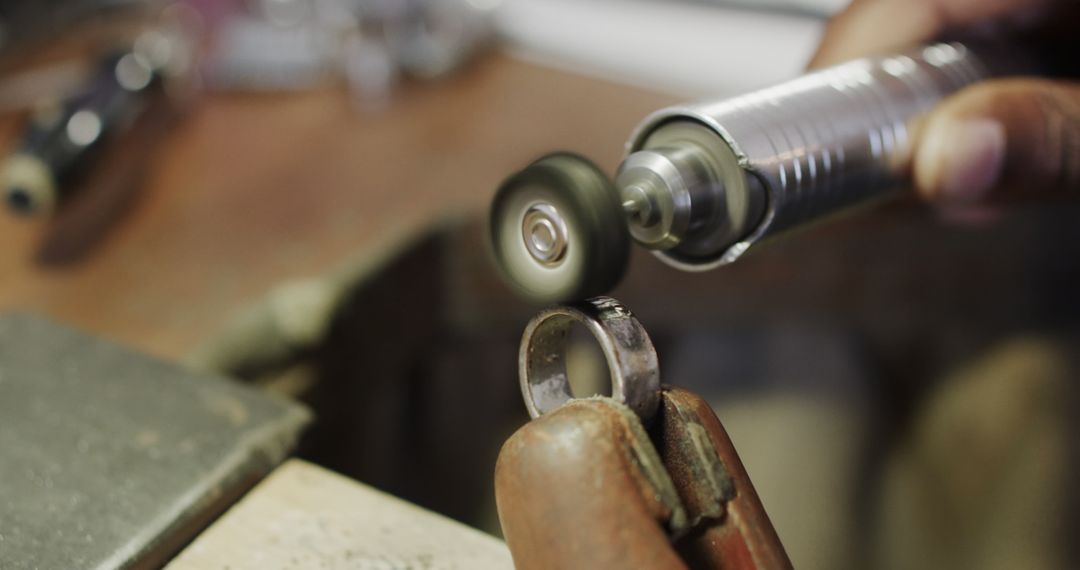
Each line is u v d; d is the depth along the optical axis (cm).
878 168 30
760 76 64
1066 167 34
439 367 53
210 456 28
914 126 31
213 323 39
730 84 64
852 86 30
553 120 57
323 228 45
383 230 45
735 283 52
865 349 60
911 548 56
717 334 61
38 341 31
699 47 65
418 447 54
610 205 25
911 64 33
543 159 26
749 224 27
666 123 28
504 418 58
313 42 62
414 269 46
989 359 59
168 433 29
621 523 24
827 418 58
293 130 56
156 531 27
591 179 25
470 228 48
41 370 30
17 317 32
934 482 58
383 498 29
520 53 68
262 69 60
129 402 30
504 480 25
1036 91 34
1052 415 58
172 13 68
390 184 49
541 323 26
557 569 24
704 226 27
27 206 44
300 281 40
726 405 59
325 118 57
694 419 26
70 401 30
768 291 53
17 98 56
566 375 27
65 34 65
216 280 41
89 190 48
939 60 34
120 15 68
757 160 27
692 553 25
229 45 61
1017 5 37
